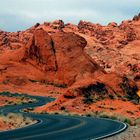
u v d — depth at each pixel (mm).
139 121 37469
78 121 37312
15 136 22047
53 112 55031
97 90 62469
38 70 134000
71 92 60625
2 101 87750
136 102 61250
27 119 37406
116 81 68375
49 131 26219
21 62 136000
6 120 32906
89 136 23750
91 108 56625
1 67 127562
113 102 60125
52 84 128625
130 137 24047
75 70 132000
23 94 104750
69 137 22781
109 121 38062
